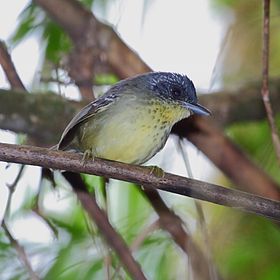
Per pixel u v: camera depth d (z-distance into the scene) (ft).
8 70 38.06
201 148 37.96
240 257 38.86
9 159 27.07
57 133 37.93
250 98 42.04
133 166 27.91
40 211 36.22
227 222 38.99
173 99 34.24
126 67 39.52
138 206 39.73
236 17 43.47
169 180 27.61
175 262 37.78
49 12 39.42
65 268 35.76
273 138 31.99
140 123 32.99
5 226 33.60
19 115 37.42
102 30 39.60
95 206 35.19
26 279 35.37
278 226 38.29
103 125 32.83
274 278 38.99
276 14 43.09
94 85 39.37
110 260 34.30
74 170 27.71
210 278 34.06
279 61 45.73
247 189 37.19
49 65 39.63
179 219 35.76
